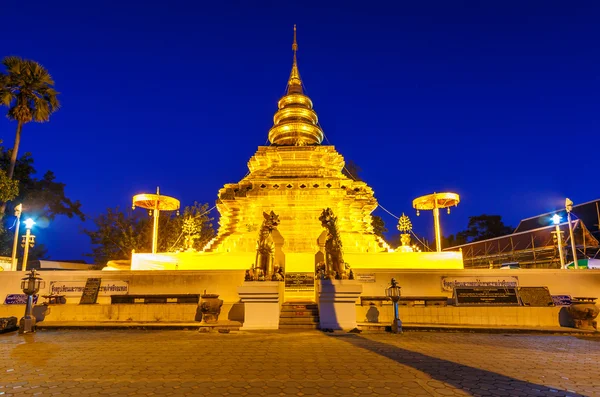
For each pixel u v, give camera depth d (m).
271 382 6.98
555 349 10.85
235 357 9.29
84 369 8.05
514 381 7.11
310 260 20.78
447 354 9.80
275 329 14.86
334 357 9.29
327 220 16.77
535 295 17.20
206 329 14.66
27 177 35.50
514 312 16.41
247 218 23.17
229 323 15.63
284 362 8.70
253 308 15.25
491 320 16.30
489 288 17.25
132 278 18.42
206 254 20.91
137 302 17.28
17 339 12.61
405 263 20.66
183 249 28.00
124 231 35.97
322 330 14.64
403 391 6.43
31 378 7.32
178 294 17.27
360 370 7.89
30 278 14.80
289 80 33.06
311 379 7.19
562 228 32.72
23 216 35.50
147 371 7.84
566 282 17.94
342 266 16.08
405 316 16.47
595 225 39.34
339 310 15.25
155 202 26.44
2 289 18.42
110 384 6.88
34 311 16.53
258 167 27.55
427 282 18.38
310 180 24.27
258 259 16.28
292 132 29.09
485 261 39.25
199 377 7.35
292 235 22.09
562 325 16.17
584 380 7.23
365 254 20.83
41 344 11.50
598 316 16.23
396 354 9.72
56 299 17.62
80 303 17.69
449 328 14.93
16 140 29.83
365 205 25.00
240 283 18.20
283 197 23.48
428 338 12.88
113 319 16.55
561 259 24.12
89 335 13.52
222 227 25.08
